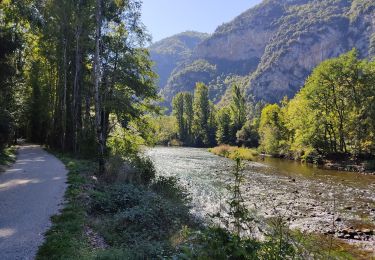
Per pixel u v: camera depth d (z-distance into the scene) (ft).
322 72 160.76
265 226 45.52
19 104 131.44
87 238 30.68
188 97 372.38
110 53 91.61
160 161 139.64
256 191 76.33
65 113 114.11
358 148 144.46
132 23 86.02
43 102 158.92
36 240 28.35
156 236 34.86
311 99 165.58
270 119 224.53
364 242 43.65
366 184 90.53
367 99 145.79
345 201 67.67
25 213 36.60
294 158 175.32
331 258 29.01
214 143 338.13
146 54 96.27
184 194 60.23
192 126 361.10
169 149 253.03
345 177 105.09
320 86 161.58
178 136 368.27
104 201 42.63
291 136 196.13
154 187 58.59
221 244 19.44
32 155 108.27
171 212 42.29
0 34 84.17
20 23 100.99
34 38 118.83
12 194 46.21
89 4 93.76
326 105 162.09
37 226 32.09
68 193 45.98
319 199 69.36
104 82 92.73
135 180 59.00
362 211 59.77
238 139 285.84
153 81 99.04
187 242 23.11
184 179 89.86
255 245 19.85
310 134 161.68
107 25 90.12
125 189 47.21
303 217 55.11
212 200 64.80
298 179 97.91
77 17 98.17
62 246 26.61
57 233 29.68
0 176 62.28
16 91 123.34
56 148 129.80
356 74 153.48
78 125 110.83
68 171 68.54
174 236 33.14
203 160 147.13
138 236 33.55
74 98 108.37
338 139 163.22
